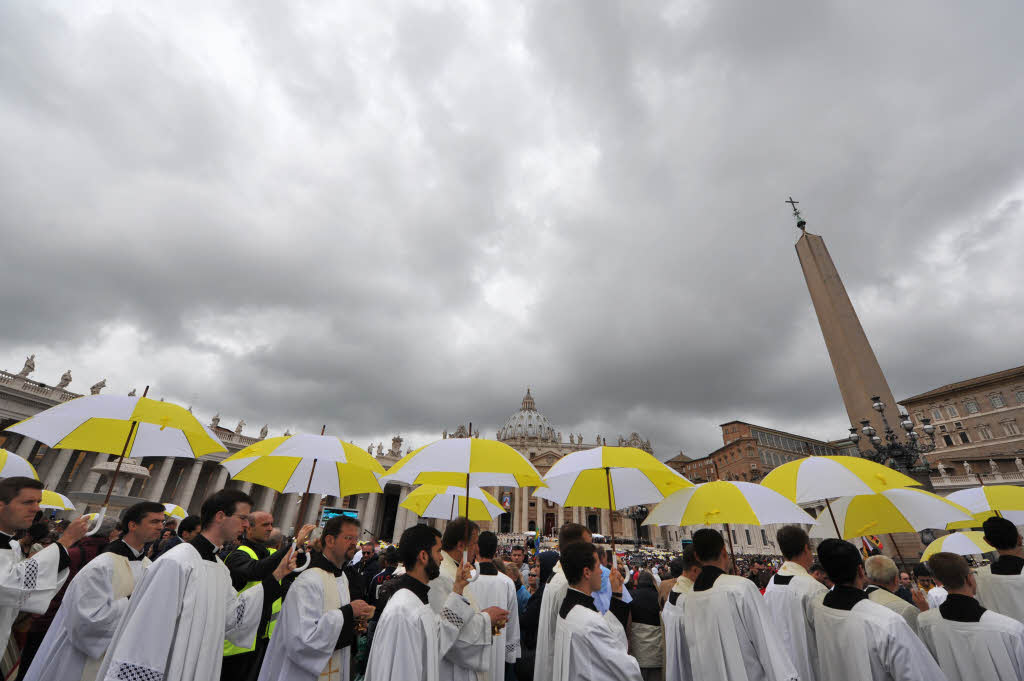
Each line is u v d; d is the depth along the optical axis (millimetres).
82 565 5688
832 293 22469
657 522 6105
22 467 6555
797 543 5320
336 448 5797
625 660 3457
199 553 3963
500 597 5695
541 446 143250
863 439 19609
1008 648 3855
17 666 4984
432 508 10766
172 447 6047
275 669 4105
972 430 54906
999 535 5211
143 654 3299
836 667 4051
